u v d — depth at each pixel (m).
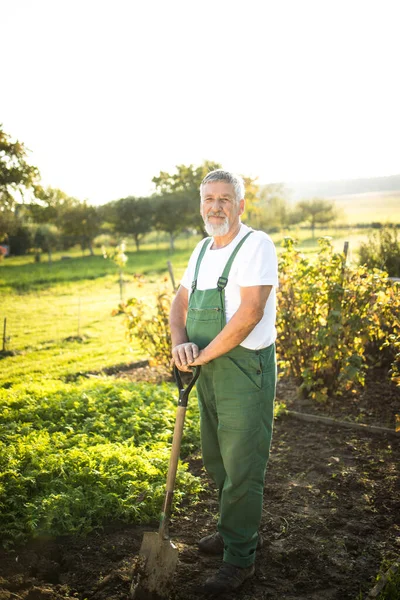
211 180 2.73
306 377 5.64
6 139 26.53
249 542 2.81
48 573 2.90
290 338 6.07
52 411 5.30
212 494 3.82
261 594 2.73
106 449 4.16
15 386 6.68
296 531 3.30
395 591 2.63
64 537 3.21
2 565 2.90
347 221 60.44
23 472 3.79
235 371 2.71
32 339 11.71
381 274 5.95
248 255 2.65
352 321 5.64
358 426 4.98
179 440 2.72
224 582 2.71
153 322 7.46
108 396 5.88
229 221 2.74
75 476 3.71
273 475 4.07
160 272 30.33
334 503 3.64
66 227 60.69
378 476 4.02
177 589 2.73
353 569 2.93
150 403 5.61
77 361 9.14
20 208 34.09
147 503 3.46
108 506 3.43
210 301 2.75
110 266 37.25
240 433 2.71
